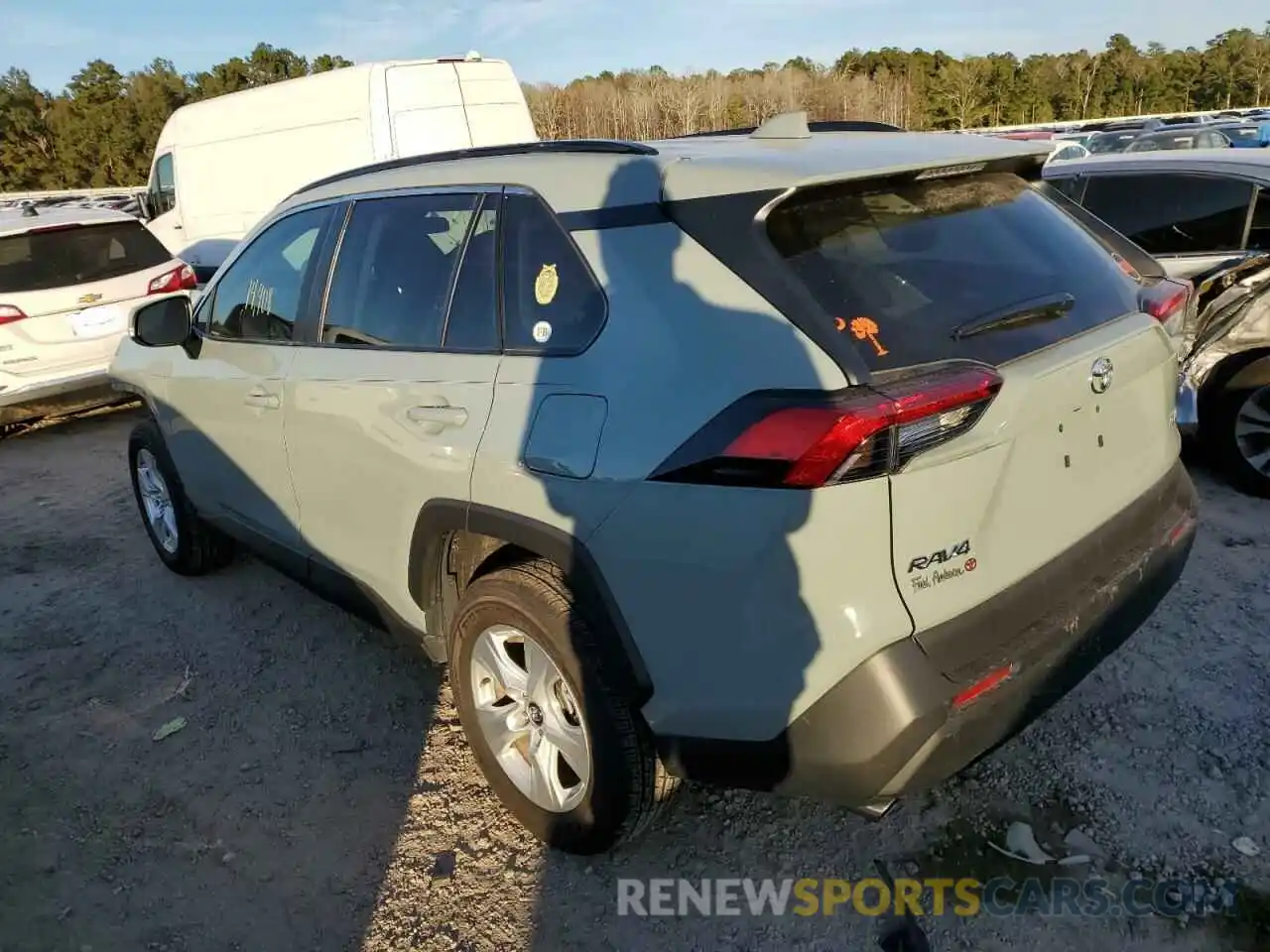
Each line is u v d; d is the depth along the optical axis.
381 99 9.77
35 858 2.87
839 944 2.40
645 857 2.73
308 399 3.21
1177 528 2.73
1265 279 4.61
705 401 2.10
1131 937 2.36
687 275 2.22
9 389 7.07
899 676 2.00
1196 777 2.86
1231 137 21.83
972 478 2.06
